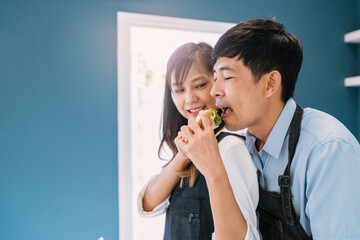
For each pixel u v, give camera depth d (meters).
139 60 1.85
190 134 0.73
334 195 0.64
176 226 0.93
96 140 1.69
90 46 1.65
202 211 0.89
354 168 0.64
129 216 1.77
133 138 1.84
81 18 1.63
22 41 1.56
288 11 1.98
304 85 2.05
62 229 1.65
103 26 1.66
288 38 0.75
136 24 1.71
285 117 0.77
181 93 1.08
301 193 0.74
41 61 1.59
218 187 0.69
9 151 1.56
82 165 1.67
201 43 1.09
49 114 1.61
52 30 1.59
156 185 0.99
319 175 0.67
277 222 0.82
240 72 0.72
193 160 0.72
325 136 0.69
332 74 2.10
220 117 0.84
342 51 2.12
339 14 2.09
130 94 1.75
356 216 0.62
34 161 1.60
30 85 1.58
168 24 1.76
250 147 0.91
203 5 1.81
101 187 1.71
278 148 0.78
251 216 0.77
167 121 1.18
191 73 1.05
